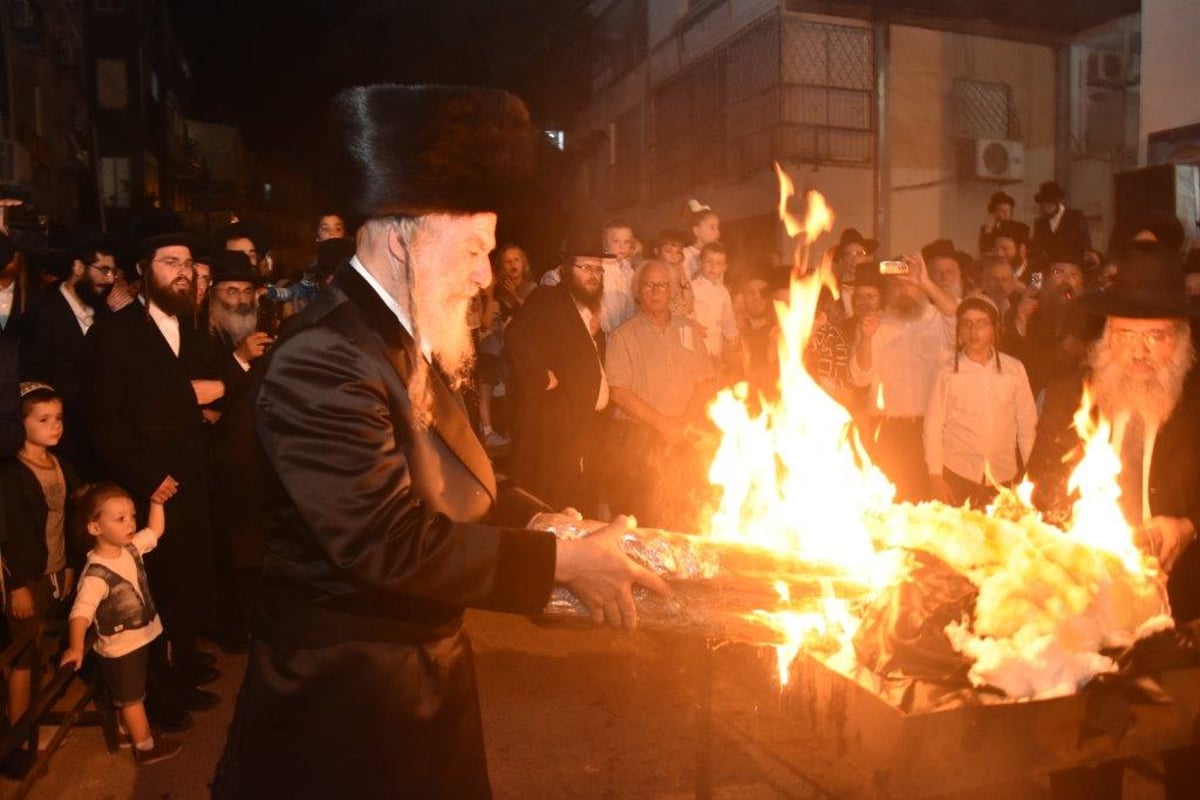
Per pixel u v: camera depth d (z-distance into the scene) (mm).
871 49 14461
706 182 16922
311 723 1688
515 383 5828
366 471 1608
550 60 18953
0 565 3869
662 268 5953
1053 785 2576
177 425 4137
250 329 5320
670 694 4406
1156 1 9492
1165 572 2572
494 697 4410
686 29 17391
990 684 1720
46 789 3719
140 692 3900
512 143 1775
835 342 6512
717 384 6332
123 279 5645
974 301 5406
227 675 4852
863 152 14578
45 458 4602
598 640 5137
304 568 1696
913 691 1722
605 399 5879
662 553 1823
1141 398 2695
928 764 1666
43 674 4207
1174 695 1823
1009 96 14852
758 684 2121
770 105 14766
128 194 32156
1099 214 14781
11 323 5289
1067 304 5945
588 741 3947
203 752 4008
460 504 1806
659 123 18656
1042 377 6102
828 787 3385
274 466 1637
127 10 31938
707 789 2314
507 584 1677
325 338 1655
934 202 14742
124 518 3852
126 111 32094
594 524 1921
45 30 18125
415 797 1723
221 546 5074
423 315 1751
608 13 19641
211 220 40781
